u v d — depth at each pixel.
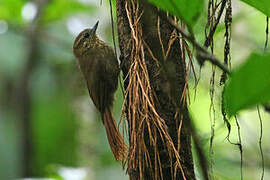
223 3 5.17
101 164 12.39
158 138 5.39
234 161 10.03
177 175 5.38
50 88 15.28
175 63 5.41
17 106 15.04
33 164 15.25
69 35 13.60
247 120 13.82
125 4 5.64
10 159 15.02
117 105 11.61
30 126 15.11
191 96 11.71
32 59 14.66
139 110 5.44
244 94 3.09
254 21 12.95
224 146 11.36
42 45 14.64
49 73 15.15
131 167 5.54
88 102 12.56
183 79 5.45
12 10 11.12
